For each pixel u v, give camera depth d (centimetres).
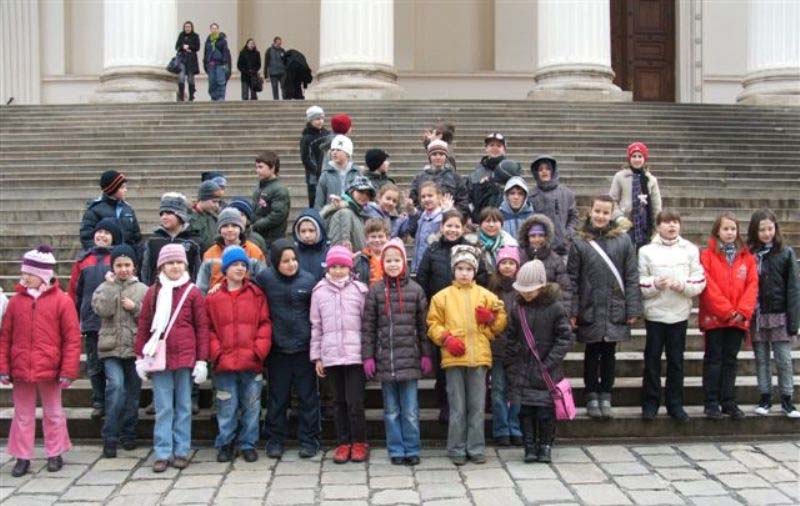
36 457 696
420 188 796
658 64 2644
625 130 1519
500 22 2578
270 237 820
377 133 1464
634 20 2639
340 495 597
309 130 1005
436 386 739
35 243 1078
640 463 666
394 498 590
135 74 1945
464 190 841
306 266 720
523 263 718
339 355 669
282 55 2066
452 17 2619
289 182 1247
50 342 655
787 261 734
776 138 1536
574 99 1850
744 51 2622
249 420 684
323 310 675
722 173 1348
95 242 761
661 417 732
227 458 679
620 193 905
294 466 666
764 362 743
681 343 728
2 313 662
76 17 2636
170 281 672
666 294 723
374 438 738
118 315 693
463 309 666
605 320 721
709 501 584
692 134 1517
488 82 2562
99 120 1579
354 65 1856
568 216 818
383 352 664
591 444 720
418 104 1603
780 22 1942
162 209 748
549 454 667
